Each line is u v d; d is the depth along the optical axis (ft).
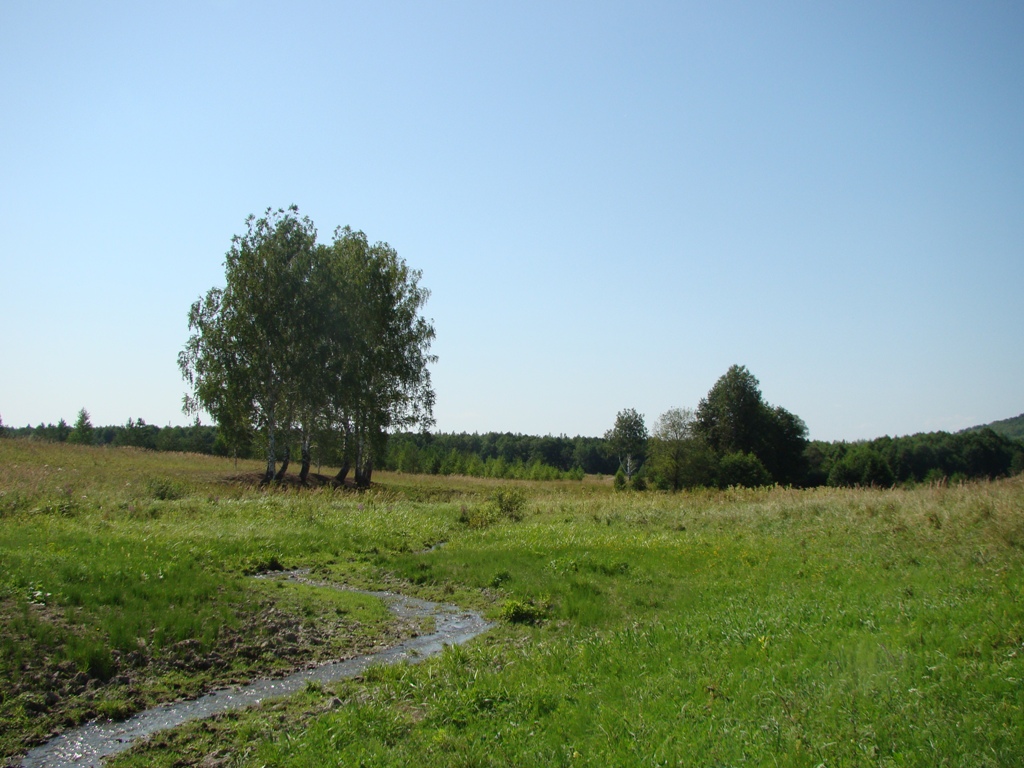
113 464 142.82
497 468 268.82
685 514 83.92
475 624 41.14
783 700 23.03
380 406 151.02
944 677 23.90
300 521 77.25
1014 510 52.60
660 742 21.08
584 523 82.38
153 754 22.62
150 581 40.27
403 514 90.33
